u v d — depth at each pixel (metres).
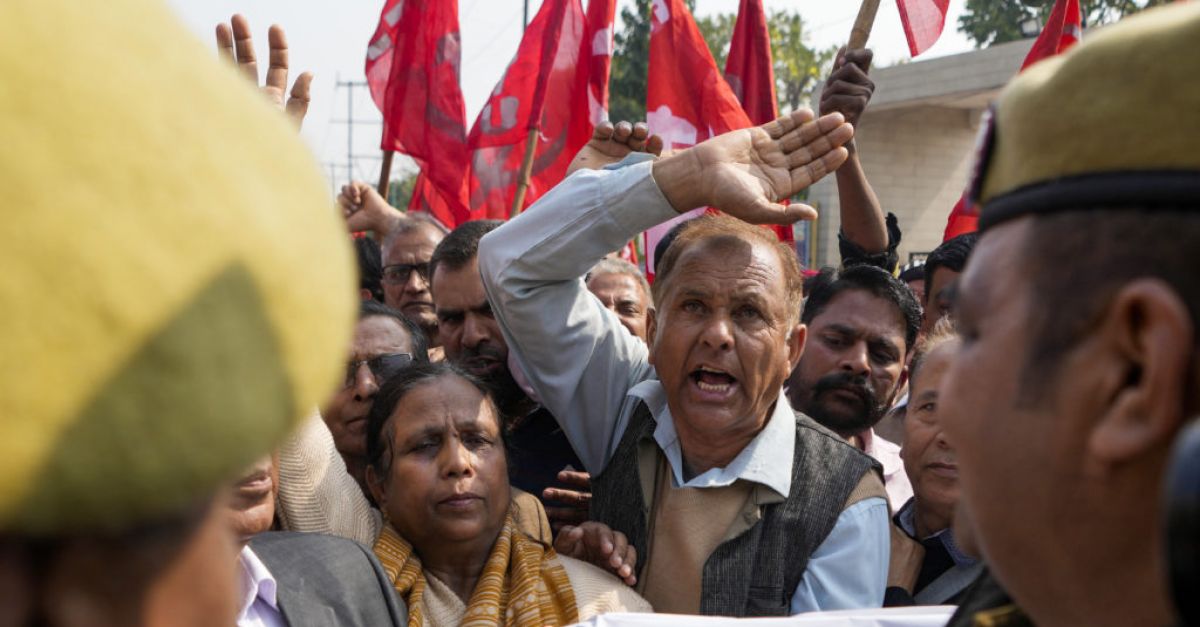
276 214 0.41
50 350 0.35
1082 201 0.68
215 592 0.49
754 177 2.26
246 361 0.40
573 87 4.53
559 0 4.50
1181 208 0.64
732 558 2.18
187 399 0.38
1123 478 0.67
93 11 0.39
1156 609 0.69
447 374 2.30
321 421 2.30
